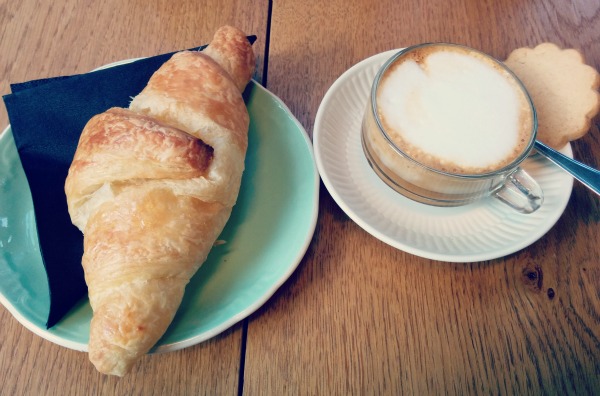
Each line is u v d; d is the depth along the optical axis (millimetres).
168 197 239
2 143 273
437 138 254
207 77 273
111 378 237
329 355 246
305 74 336
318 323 254
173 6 360
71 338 228
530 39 361
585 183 269
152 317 222
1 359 237
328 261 271
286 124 295
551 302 264
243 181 279
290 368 242
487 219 274
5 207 259
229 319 235
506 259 275
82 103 286
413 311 259
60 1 358
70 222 256
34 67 329
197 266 245
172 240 234
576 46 359
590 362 249
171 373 239
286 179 279
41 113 279
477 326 257
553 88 304
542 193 266
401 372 243
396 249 276
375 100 263
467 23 367
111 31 347
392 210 276
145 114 262
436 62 279
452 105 264
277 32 353
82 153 242
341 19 362
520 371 246
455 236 267
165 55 310
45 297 237
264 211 271
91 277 229
